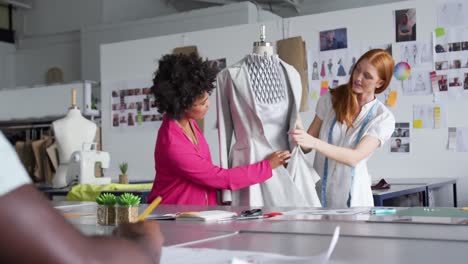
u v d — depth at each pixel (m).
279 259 0.92
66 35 10.11
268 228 1.38
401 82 4.34
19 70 10.63
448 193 4.16
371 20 4.46
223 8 7.13
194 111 2.18
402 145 4.34
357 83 2.32
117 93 5.77
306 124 4.70
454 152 4.17
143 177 5.62
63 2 9.99
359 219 1.50
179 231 1.37
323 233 1.26
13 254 0.50
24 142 5.58
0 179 0.51
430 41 4.25
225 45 5.18
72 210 2.14
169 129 2.17
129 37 8.48
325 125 2.45
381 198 2.67
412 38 4.31
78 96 5.64
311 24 4.70
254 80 2.42
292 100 2.47
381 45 4.43
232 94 2.45
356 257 0.96
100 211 1.59
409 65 4.32
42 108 5.80
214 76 2.20
